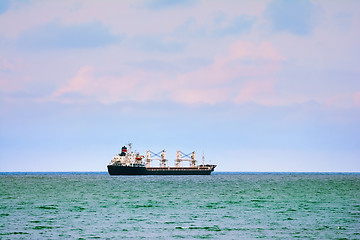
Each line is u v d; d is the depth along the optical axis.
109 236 53.56
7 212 76.94
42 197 113.69
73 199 107.06
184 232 56.72
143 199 108.19
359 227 60.59
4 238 51.66
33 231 56.69
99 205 91.12
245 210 82.00
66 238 52.03
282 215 74.12
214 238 52.56
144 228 59.75
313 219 68.75
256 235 54.59
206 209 83.81
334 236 53.84
